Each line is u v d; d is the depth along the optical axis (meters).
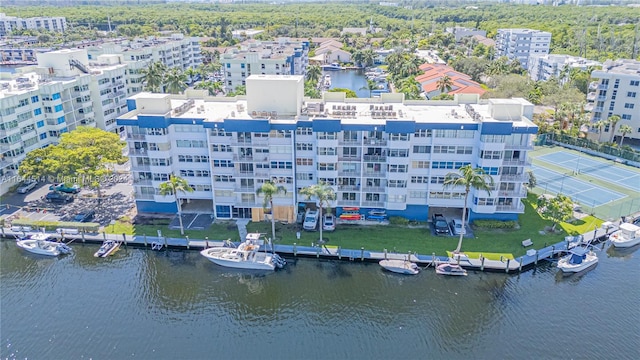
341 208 82.19
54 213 84.62
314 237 77.00
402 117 79.00
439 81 151.38
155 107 79.88
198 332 58.97
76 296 65.19
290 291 66.50
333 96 90.31
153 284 67.88
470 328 59.66
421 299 64.88
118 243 76.19
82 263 72.62
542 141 125.81
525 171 82.44
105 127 122.44
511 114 77.06
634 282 68.62
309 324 60.44
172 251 75.06
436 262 70.06
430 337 58.22
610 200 90.19
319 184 73.00
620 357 54.50
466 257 71.00
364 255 71.81
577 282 68.38
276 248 73.62
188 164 81.00
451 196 79.50
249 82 78.88
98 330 58.97
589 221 82.12
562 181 99.81
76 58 118.38
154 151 79.12
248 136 77.06
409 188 79.44
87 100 114.56
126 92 134.00
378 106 83.56
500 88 142.00
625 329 58.94
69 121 110.12
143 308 62.97
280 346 56.81
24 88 100.56
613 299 64.75
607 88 122.06
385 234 77.88
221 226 80.69
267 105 80.06
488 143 73.00
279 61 156.38
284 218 82.44
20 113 95.31
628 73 120.94
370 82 179.12
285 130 75.81
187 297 65.31
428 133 75.69
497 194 76.88
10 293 65.69
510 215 79.94
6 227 79.94
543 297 65.06
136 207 85.94
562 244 74.44
